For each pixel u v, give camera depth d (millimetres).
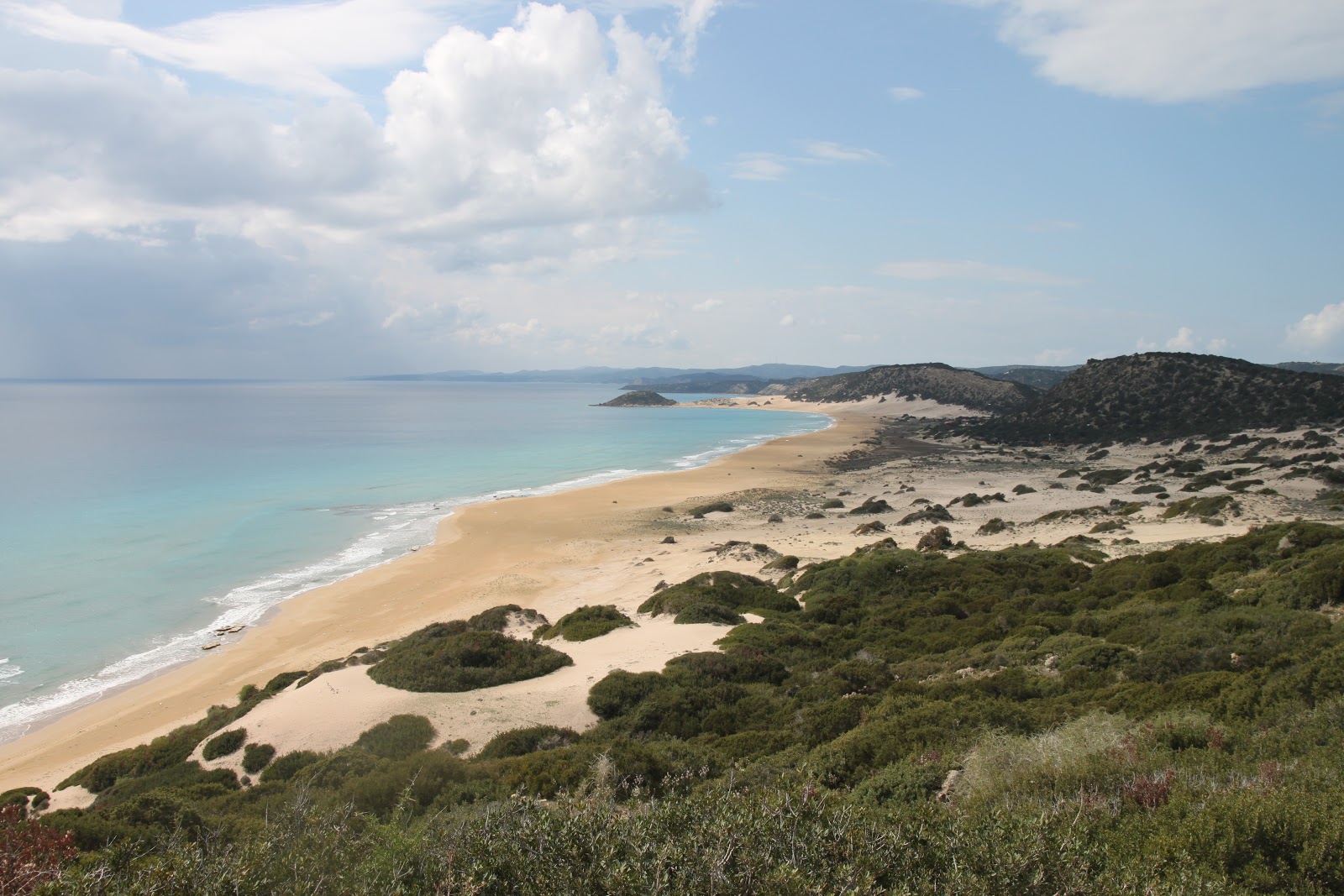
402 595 33438
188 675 24609
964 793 7969
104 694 23234
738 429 135375
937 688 14203
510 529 47250
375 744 15781
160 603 31656
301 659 25844
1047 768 7703
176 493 56844
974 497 52562
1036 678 14352
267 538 43625
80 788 16719
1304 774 6594
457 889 5023
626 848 5121
